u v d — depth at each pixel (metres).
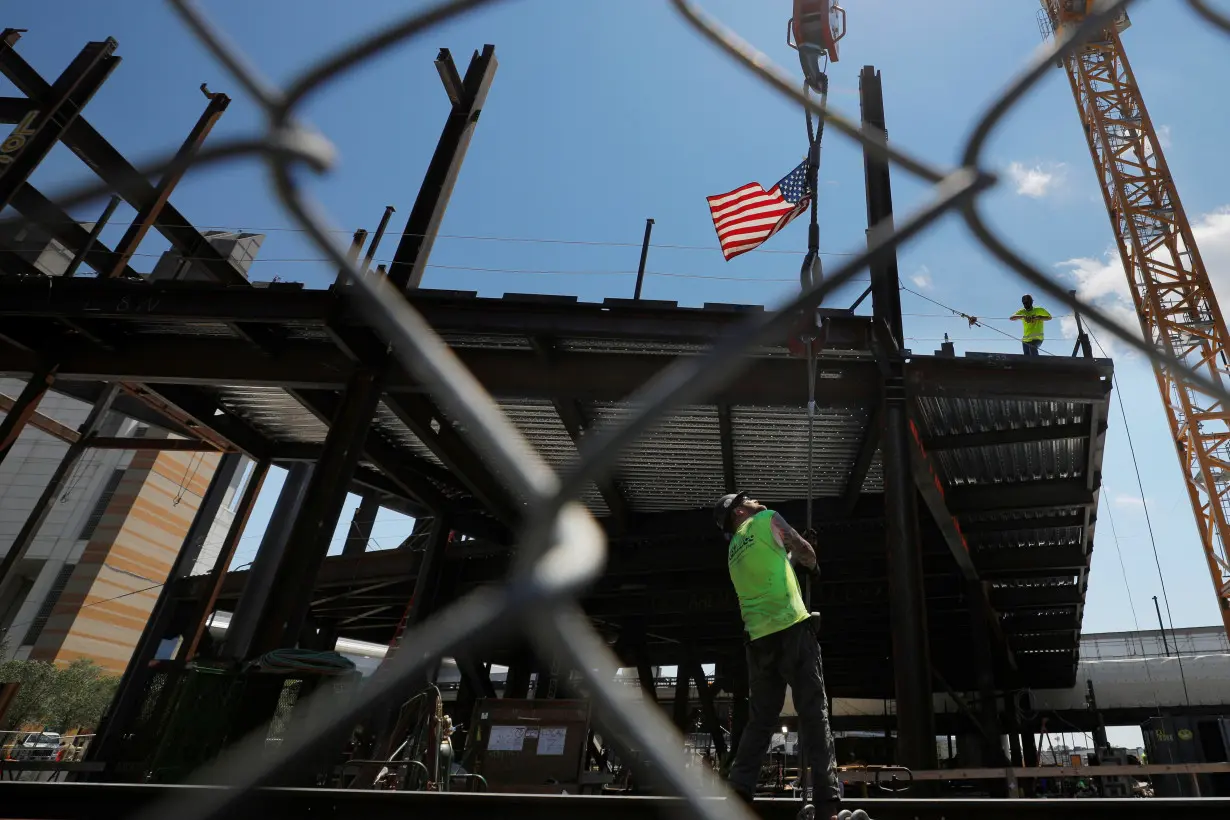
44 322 16.56
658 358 15.39
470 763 12.20
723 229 15.24
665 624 29.75
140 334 16.80
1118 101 42.94
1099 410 14.90
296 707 8.90
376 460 19.95
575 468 1.45
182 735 8.59
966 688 37.88
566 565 1.48
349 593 27.39
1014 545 23.64
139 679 21.34
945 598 26.66
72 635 63.84
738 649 32.78
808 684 4.33
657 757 2.01
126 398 22.25
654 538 22.91
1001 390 14.14
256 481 21.89
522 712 12.60
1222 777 22.20
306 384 15.97
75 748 33.19
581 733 12.38
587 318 14.46
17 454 74.12
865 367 14.68
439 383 1.56
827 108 1.70
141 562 71.44
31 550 68.62
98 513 71.56
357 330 15.30
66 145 18.55
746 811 4.26
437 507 22.53
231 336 16.58
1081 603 27.56
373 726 9.82
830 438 17.48
